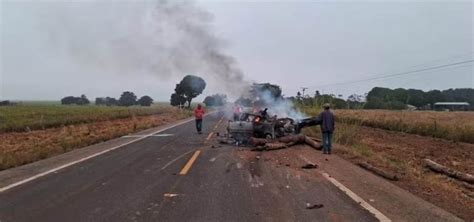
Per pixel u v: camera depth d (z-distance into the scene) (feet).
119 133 74.28
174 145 55.52
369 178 31.65
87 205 22.66
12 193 25.55
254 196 25.09
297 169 35.81
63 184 28.48
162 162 39.45
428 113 183.32
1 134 82.48
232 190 26.86
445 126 86.22
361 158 44.21
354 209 22.11
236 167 36.73
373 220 20.08
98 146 54.08
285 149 50.98
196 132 79.82
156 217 20.36
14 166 37.22
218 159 41.88
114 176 31.71
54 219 19.94
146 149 50.47
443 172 40.60
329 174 33.22
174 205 22.76
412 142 73.51
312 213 21.25
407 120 111.96
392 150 60.85
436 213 21.58
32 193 25.59
